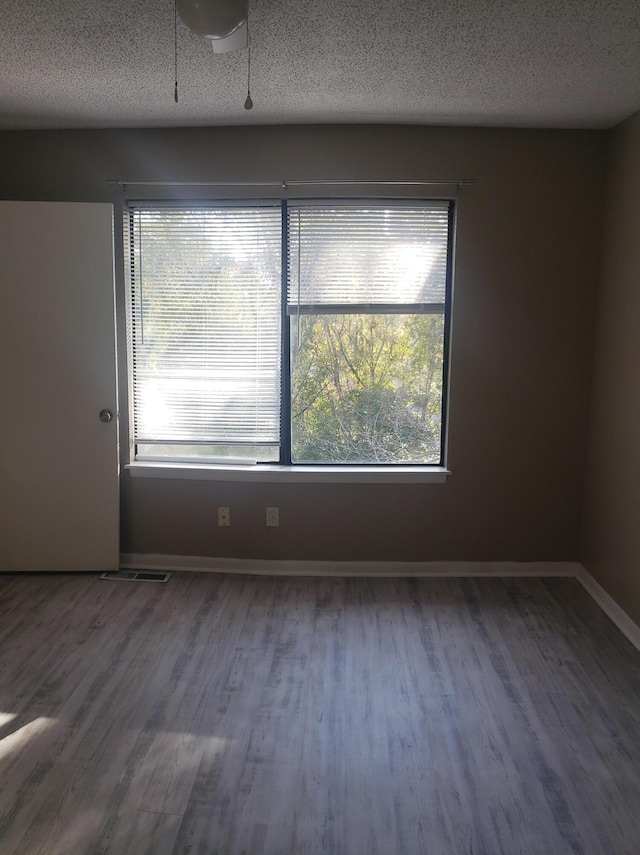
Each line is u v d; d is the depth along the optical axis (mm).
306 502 3326
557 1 1867
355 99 2689
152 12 1958
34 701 2248
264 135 3064
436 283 3207
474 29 2045
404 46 2176
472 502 3320
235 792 1841
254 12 1931
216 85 2545
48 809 1767
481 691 2348
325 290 3217
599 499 3113
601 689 2363
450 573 3371
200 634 2734
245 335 3291
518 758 2000
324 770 1936
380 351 3287
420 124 3018
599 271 3135
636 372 2748
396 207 3131
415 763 1972
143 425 3377
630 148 2816
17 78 2490
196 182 3121
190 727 2123
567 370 3217
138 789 1845
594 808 1803
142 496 3373
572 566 3375
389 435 3365
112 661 2512
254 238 3197
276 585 3232
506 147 3049
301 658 2555
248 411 3355
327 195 3104
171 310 3289
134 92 2633
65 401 3236
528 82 2482
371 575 3363
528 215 3096
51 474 3291
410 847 1664
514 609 2990
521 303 3164
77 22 2023
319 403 3342
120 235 3197
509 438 3271
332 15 1952
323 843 1671
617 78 2432
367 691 2340
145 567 3400
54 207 3092
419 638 2719
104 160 3141
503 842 1683
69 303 3162
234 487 3334
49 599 3053
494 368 3213
